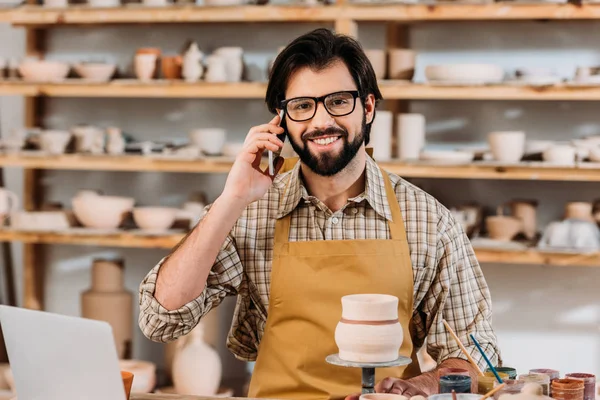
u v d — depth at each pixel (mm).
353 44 2174
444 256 2320
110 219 3953
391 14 3662
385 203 2305
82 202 3951
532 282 4031
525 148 3686
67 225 4031
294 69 2139
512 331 4055
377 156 3732
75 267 4434
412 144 3721
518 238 3787
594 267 3967
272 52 4180
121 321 3996
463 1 3602
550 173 3568
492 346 2299
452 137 4055
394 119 3977
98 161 3938
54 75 3977
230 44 4211
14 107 4445
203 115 4281
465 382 1809
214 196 4277
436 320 2342
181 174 4301
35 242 4285
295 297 2184
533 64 3965
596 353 3979
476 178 4020
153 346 4320
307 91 2113
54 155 3967
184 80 3873
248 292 2361
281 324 2211
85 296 4016
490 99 4008
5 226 4055
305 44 2137
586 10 3518
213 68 3820
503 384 1670
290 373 2158
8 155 4004
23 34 4414
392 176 2406
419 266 2299
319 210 2291
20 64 3998
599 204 3689
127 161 3912
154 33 4281
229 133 4262
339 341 1731
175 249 2160
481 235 3893
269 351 2205
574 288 3994
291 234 2289
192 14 3818
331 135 2109
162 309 2123
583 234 3559
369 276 2184
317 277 2182
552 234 3604
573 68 3936
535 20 3941
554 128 3969
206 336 3893
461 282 2350
